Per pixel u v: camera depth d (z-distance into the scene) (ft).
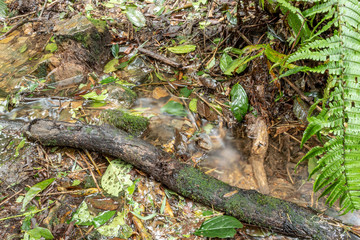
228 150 7.06
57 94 8.52
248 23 8.50
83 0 12.21
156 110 8.01
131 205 5.74
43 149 6.82
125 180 6.13
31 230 5.19
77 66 8.93
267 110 7.45
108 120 7.34
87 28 8.89
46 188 6.09
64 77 8.90
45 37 10.62
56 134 6.58
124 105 8.14
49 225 5.46
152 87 8.73
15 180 6.24
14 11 12.05
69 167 6.52
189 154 6.97
